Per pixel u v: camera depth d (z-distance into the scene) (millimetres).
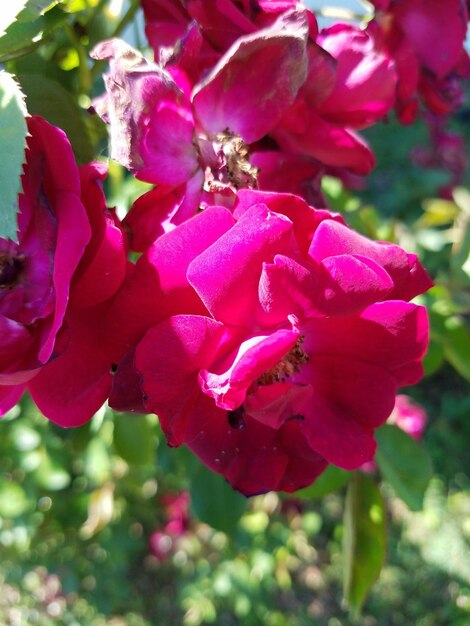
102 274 126
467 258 267
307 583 632
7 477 493
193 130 146
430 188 774
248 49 138
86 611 593
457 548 630
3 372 130
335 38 168
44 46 169
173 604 622
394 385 150
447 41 181
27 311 133
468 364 258
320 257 135
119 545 554
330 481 224
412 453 231
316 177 169
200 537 562
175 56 141
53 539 551
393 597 612
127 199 225
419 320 145
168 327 127
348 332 148
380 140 854
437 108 203
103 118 136
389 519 647
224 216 130
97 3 173
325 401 155
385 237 301
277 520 565
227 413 149
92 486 523
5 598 589
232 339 136
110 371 138
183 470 307
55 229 128
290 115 157
